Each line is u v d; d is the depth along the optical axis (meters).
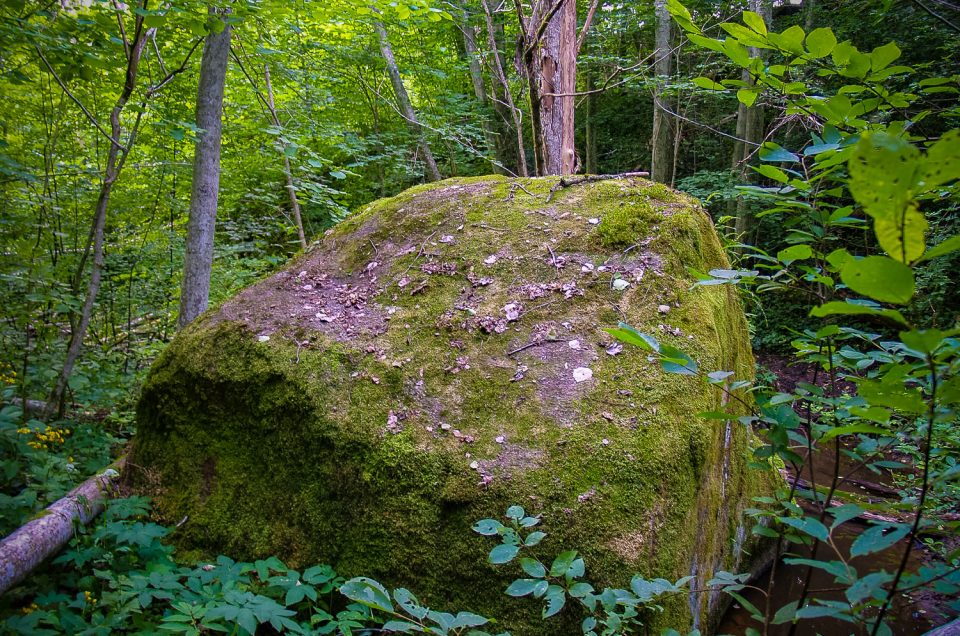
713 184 9.52
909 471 4.12
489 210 3.24
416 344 2.60
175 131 3.62
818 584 2.92
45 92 4.17
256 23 4.50
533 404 2.27
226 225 6.80
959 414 0.90
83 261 3.80
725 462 2.63
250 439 2.63
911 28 6.37
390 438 2.25
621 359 2.37
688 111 11.62
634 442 2.10
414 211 3.42
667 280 2.62
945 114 1.37
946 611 2.52
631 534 1.93
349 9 4.18
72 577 2.28
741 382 1.30
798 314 7.94
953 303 4.90
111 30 3.30
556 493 2.00
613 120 13.21
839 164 1.19
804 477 4.19
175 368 2.84
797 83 1.23
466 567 1.99
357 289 3.06
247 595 1.85
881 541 0.95
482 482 2.06
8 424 2.48
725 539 2.60
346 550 2.21
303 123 6.45
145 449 2.89
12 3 2.96
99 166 4.60
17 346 3.80
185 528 2.57
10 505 2.37
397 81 8.54
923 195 1.03
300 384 2.51
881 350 1.28
